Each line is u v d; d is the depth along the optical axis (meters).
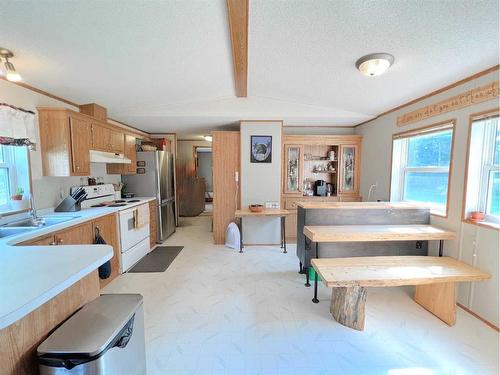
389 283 1.92
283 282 2.82
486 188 2.18
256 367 1.62
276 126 4.04
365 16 1.58
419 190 3.11
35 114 2.48
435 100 2.68
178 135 5.73
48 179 2.70
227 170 4.20
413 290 2.65
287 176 4.48
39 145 2.55
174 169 5.16
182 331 1.97
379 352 1.74
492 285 2.01
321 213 2.80
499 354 1.71
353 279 1.92
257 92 3.48
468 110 2.25
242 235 4.15
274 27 1.78
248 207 4.09
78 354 0.85
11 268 1.07
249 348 1.78
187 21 1.69
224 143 4.16
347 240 2.39
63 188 2.92
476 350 1.75
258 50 2.12
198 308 2.29
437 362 1.65
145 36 1.82
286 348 1.78
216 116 3.82
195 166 7.09
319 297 2.49
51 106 2.71
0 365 0.81
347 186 4.57
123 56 2.09
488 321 2.04
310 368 1.61
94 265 1.15
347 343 1.83
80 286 1.19
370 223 2.81
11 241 1.62
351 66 2.31
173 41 1.94
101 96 2.96
